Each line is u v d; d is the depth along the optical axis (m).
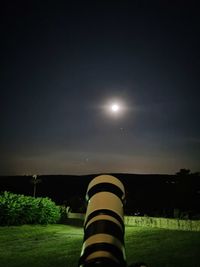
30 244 16.36
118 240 2.30
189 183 23.44
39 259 13.15
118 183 2.67
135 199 26.42
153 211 24.27
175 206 23.70
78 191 42.44
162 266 11.07
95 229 2.32
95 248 2.20
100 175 2.74
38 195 42.19
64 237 18.12
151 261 11.75
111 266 2.10
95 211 2.45
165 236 16.22
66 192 42.41
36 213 22.41
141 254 12.85
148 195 26.61
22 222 22.06
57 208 23.44
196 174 23.86
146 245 14.45
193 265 11.04
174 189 24.59
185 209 22.91
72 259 12.86
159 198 25.94
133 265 2.71
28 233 19.47
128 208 25.36
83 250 2.26
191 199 23.20
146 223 20.12
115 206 2.49
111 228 2.33
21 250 15.01
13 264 12.59
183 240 15.06
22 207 22.03
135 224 20.72
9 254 14.27
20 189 44.06
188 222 18.12
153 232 17.56
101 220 2.37
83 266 2.15
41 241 17.11
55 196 41.00
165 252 12.92
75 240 17.05
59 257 13.31
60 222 24.00
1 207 21.41
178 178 23.89
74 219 25.36
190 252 12.73
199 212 21.80
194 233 16.81
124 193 2.67
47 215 22.72
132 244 14.82
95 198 2.54
